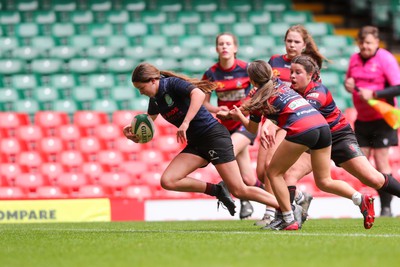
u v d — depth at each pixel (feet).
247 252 65.10
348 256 62.03
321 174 89.97
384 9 234.58
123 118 175.01
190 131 90.27
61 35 210.38
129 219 141.28
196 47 206.90
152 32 213.66
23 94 192.44
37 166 169.89
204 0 224.94
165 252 66.18
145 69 86.74
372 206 92.53
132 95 191.42
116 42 207.62
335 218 137.90
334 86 199.41
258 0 227.40
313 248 68.03
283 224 92.58
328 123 95.04
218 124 91.04
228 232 90.22
